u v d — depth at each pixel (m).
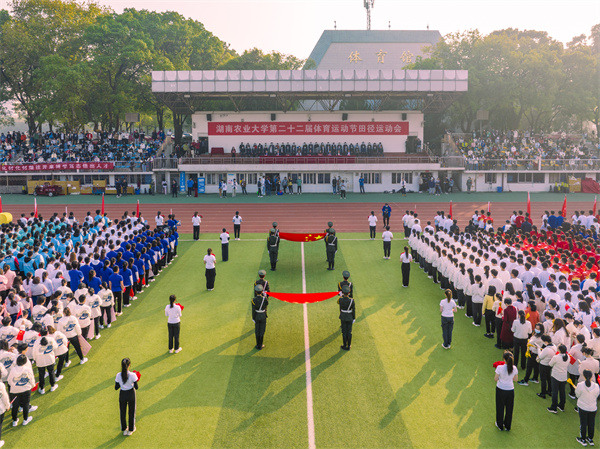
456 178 51.88
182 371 12.29
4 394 9.34
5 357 10.62
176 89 47.22
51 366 11.35
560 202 42.28
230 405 10.69
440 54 55.97
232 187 49.47
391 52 64.62
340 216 36.12
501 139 55.03
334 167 49.69
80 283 14.56
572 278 14.70
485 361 12.80
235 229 28.45
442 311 13.47
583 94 53.69
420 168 49.75
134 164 49.06
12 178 49.09
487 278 15.34
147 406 10.65
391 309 16.86
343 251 25.62
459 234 21.08
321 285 19.59
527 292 13.45
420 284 19.80
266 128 52.12
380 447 9.13
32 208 39.03
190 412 10.41
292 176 50.75
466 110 56.09
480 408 10.53
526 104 54.28
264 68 57.03
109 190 48.00
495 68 53.03
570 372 10.57
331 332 14.90
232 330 15.05
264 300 13.48
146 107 61.56
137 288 18.52
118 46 53.28
